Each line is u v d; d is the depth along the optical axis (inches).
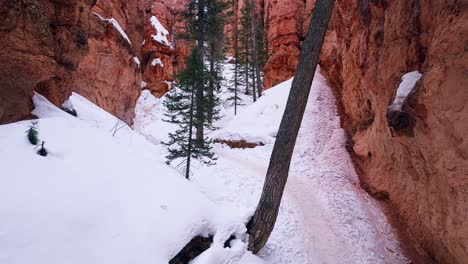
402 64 318.3
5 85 270.8
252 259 261.6
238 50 1445.6
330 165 543.8
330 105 775.1
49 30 312.7
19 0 265.9
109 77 955.3
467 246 198.5
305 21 1234.6
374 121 463.8
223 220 272.5
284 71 1230.9
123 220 214.5
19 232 165.6
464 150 187.8
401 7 318.3
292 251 304.5
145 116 1272.1
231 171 521.3
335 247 318.0
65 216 190.9
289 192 438.9
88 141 292.2
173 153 413.4
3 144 229.8
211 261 230.1
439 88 202.4
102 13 954.7
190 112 413.1
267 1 1571.1
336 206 403.2
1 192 183.6
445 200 225.9
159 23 1494.8
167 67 1487.5
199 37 701.3
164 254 208.4
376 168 464.8
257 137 718.5
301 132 663.8
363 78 501.4
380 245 333.7
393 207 391.2
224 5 707.4
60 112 351.6
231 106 1342.3
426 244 301.7
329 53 896.3
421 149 255.0
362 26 503.2
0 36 252.2
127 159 296.2
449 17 202.7
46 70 304.3
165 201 253.0
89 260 175.0
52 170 222.4
